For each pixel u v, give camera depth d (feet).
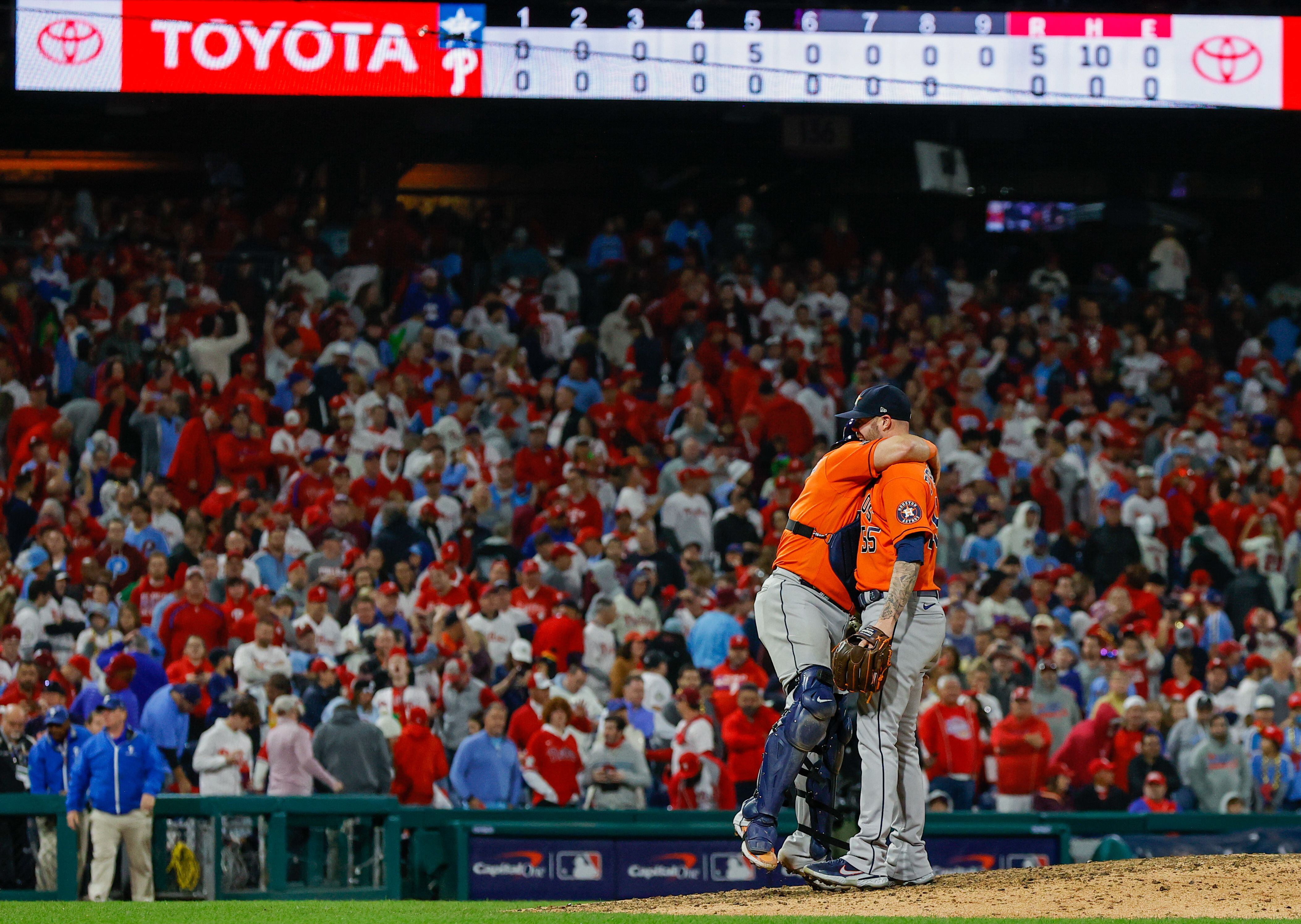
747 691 143.33
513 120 295.89
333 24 241.96
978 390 242.99
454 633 159.33
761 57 250.37
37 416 209.97
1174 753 156.46
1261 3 261.85
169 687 145.07
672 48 248.73
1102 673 167.63
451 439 210.59
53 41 235.40
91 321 229.25
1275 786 155.33
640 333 249.34
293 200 271.28
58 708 135.33
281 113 288.92
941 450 221.66
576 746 145.18
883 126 303.89
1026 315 265.34
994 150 315.37
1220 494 218.59
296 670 154.81
